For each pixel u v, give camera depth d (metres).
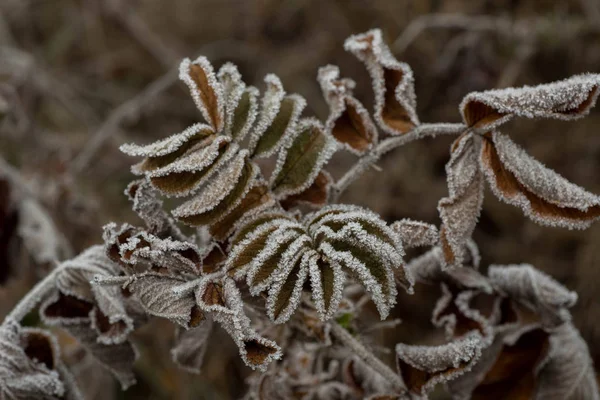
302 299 0.42
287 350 0.44
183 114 0.88
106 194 0.77
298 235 0.38
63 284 0.42
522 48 0.72
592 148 0.74
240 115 0.40
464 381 0.44
